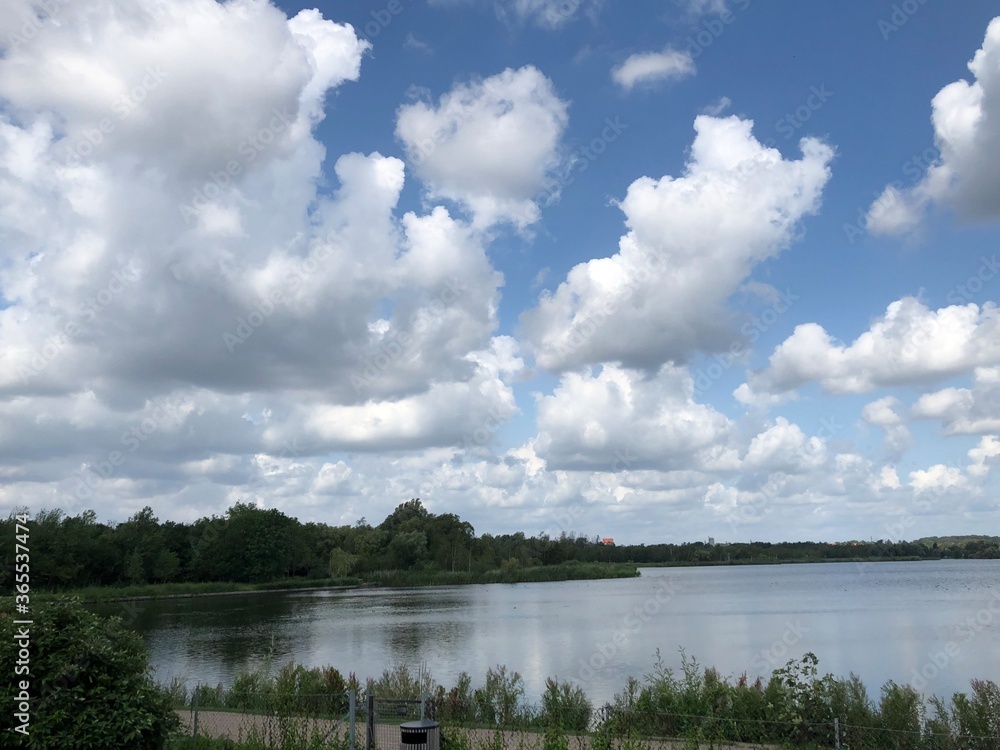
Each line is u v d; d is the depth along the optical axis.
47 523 103.00
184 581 136.75
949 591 120.44
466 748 16.56
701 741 17.33
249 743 18.59
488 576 172.25
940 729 17.70
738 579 196.12
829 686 19.05
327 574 166.12
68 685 13.41
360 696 20.80
